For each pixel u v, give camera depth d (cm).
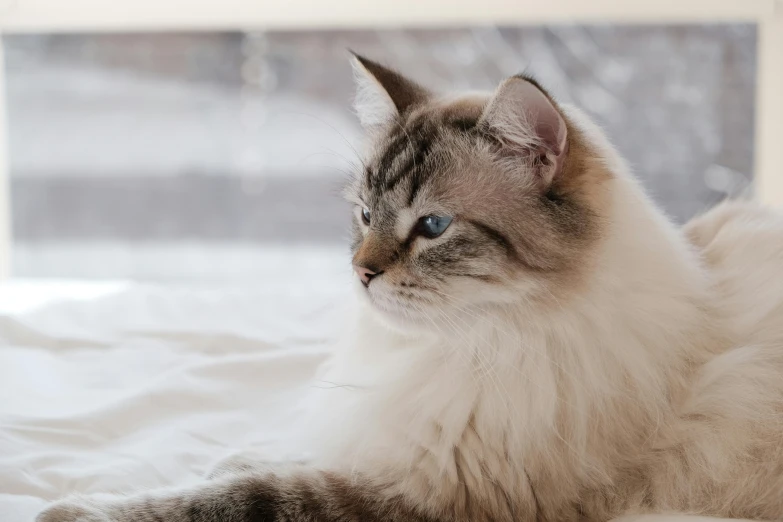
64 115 438
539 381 129
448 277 133
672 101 402
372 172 149
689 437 133
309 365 192
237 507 123
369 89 167
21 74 434
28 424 153
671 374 135
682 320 138
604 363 130
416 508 127
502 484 128
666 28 396
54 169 442
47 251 445
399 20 333
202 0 335
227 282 440
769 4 312
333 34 421
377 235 142
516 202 132
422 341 142
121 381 186
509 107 132
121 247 444
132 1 335
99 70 434
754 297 146
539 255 129
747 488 128
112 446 152
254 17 336
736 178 402
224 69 432
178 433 157
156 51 431
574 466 128
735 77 396
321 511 125
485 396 130
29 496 129
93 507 121
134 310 244
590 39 402
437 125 143
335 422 144
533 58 407
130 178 442
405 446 131
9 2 333
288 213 440
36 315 226
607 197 136
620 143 408
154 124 438
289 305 259
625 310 133
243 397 179
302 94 430
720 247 161
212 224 443
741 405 133
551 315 130
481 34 409
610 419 130
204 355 207
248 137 436
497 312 132
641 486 131
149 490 126
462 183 135
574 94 408
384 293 137
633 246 136
